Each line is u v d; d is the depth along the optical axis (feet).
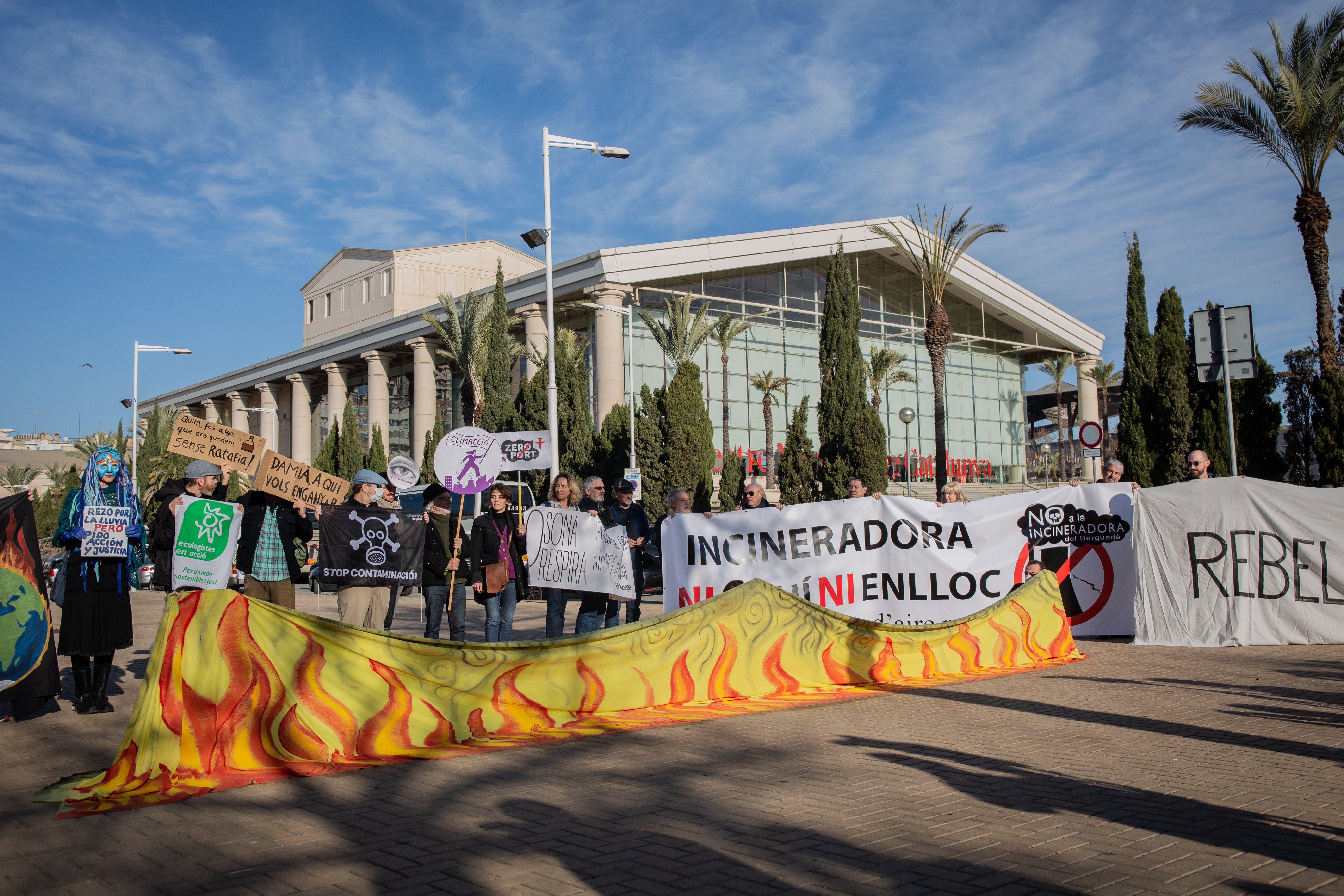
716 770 18.61
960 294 172.86
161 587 27.43
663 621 25.61
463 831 14.80
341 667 20.17
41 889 12.37
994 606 32.58
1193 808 15.52
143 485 142.72
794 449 103.35
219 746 18.37
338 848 13.98
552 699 23.15
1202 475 36.94
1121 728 21.85
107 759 20.45
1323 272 65.62
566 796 16.83
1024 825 14.76
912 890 12.09
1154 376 72.69
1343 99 64.34
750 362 147.54
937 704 25.31
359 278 209.97
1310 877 12.32
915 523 34.55
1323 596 34.94
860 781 17.51
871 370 149.59
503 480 90.33
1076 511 37.11
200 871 13.02
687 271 136.87
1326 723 22.08
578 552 30.53
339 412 187.52
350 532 27.50
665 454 99.55
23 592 25.38
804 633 28.09
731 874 12.75
